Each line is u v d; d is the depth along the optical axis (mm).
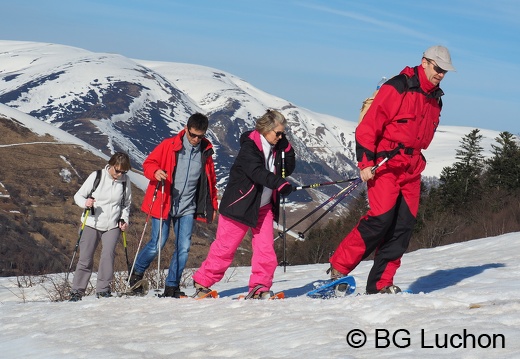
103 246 8375
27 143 137375
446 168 68250
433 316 4355
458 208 57938
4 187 114562
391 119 5980
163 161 7812
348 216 46625
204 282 7109
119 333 5348
